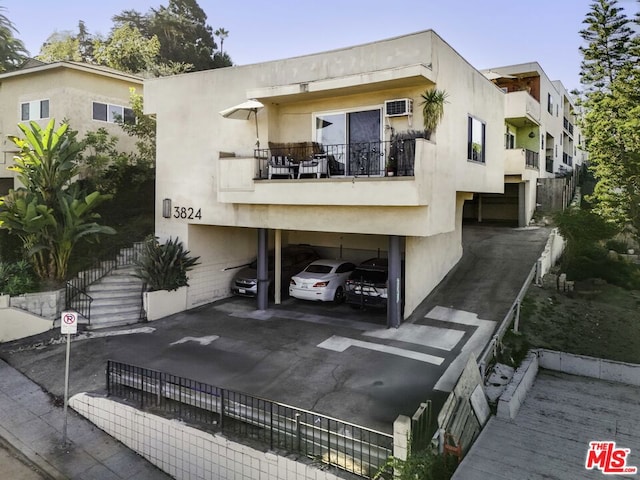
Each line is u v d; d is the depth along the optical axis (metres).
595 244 16.33
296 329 12.73
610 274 14.47
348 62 12.05
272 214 13.32
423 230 10.92
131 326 13.42
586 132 23.94
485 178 15.66
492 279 14.59
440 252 14.75
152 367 10.36
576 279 14.48
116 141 20.44
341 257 18.03
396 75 10.66
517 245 17.83
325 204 11.62
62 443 8.17
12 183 23.64
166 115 15.40
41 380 10.20
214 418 7.89
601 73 23.81
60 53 39.28
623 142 22.30
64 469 7.55
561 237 16.81
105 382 9.81
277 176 12.74
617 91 22.83
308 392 8.87
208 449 7.26
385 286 13.23
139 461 7.93
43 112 20.81
